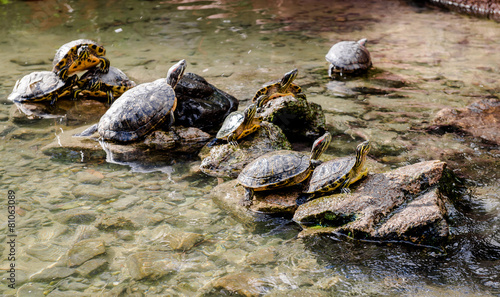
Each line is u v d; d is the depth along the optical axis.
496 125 5.89
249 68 8.78
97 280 3.22
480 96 7.07
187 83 6.38
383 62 9.20
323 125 5.98
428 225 3.54
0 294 3.06
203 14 13.94
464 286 3.10
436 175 4.02
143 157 5.36
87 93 7.27
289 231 3.89
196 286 3.17
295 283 3.20
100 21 12.94
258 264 3.43
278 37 11.28
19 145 5.53
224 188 4.54
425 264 3.36
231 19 13.30
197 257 3.51
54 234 3.77
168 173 4.98
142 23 12.73
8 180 4.66
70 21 12.93
